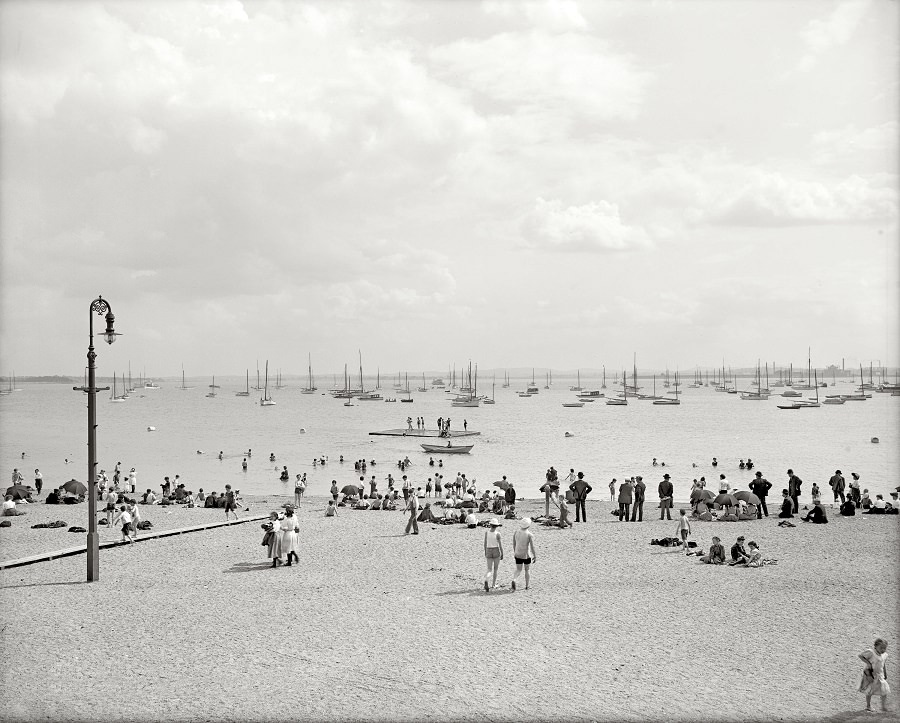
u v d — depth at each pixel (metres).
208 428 145.62
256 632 17.73
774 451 96.62
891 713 13.32
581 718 13.12
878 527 32.25
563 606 19.94
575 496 34.69
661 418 172.75
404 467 76.81
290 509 25.45
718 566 24.72
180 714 13.20
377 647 16.70
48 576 23.62
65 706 13.52
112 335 23.03
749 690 14.38
